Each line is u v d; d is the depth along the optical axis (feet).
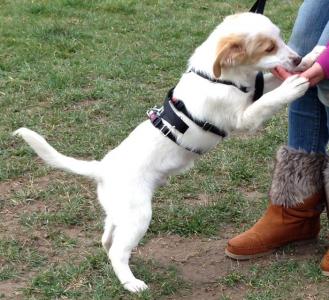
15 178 14.64
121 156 10.98
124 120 17.65
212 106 10.79
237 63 10.53
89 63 21.95
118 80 20.63
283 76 10.53
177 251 12.05
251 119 10.55
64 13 28.35
